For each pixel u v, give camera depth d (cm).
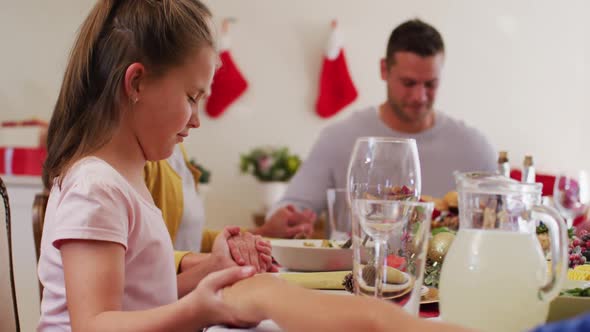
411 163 85
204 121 428
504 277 67
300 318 57
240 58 433
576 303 74
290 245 131
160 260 98
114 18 98
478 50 460
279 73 437
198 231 174
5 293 103
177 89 97
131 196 93
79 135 97
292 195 245
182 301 75
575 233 147
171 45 96
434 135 245
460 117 459
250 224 433
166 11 97
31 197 236
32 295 194
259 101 435
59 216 86
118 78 95
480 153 244
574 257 116
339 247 128
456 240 72
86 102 97
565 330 36
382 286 75
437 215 152
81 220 84
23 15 408
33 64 409
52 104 410
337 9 442
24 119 407
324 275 101
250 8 434
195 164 390
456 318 70
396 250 75
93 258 83
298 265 121
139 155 100
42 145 351
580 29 473
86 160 93
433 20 454
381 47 446
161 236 99
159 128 98
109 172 91
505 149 465
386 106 252
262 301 65
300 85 439
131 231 92
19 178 236
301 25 439
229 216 431
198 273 115
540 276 68
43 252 96
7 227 105
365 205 74
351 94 434
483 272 68
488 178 71
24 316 191
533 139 469
